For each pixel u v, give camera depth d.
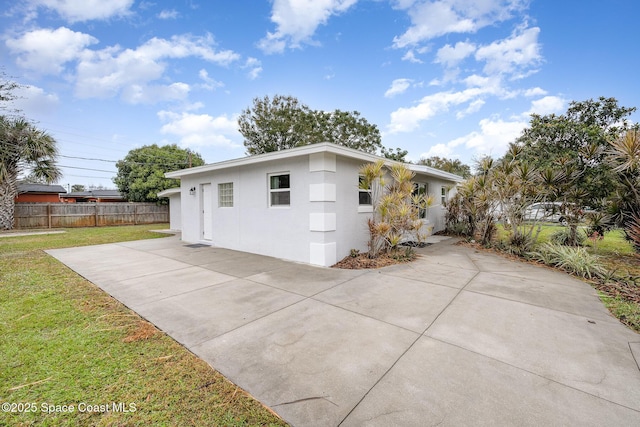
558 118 9.16
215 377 2.29
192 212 10.33
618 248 7.83
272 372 2.35
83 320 3.38
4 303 3.93
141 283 4.90
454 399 2.00
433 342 2.81
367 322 3.29
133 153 22.44
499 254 7.27
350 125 20.27
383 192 7.57
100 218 18.02
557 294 4.19
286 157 6.44
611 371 2.31
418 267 5.90
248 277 5.26
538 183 6.94
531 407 1.91
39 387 2.17
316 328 3.15
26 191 21.48
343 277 5.22
